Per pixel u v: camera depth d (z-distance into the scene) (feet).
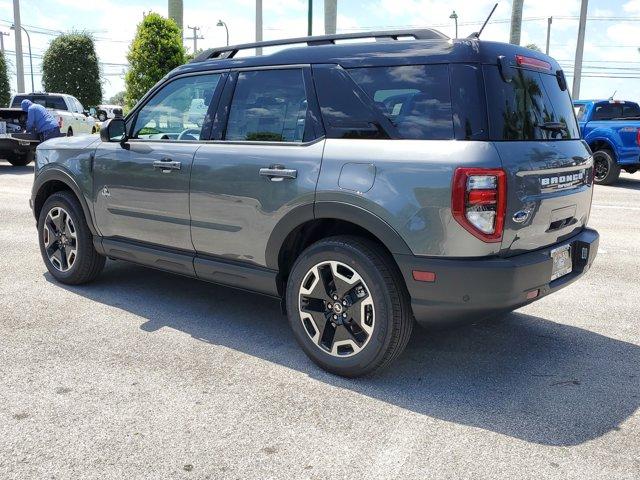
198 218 13.98
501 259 10.77
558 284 12.17
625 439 10.07
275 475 8.90
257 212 12.83
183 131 14.67
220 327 14.90
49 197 17.76
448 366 12.88
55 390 11.35
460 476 8.95
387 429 10.25
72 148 16.96
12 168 52.80
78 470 8.94
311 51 12.72
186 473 8.91
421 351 13.66
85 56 115.85
